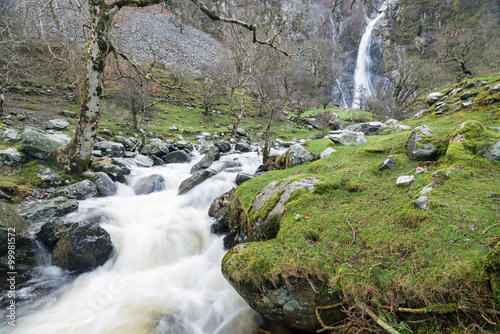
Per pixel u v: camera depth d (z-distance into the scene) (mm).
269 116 11508
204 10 9148
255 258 3625
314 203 4582
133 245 6332
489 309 2219
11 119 14820
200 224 7348
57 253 5590
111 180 9461
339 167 6270
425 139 5477
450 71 31625
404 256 3062
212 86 29734
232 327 4289
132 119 20750
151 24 45469
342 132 10242
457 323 2355
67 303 4742
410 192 4238
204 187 9383
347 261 3250
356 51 56219
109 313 4512
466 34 29781
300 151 8797
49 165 8844
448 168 4316
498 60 24688
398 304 2645
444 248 2920
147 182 10305
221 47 49219
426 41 49344
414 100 33656
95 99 8875
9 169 8125
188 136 20766
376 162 6020
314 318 3283
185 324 4379
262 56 21672
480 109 8805
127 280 5445
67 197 7863
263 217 4879
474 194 3621
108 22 8539
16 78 20578
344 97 55219
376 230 3613
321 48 39156
